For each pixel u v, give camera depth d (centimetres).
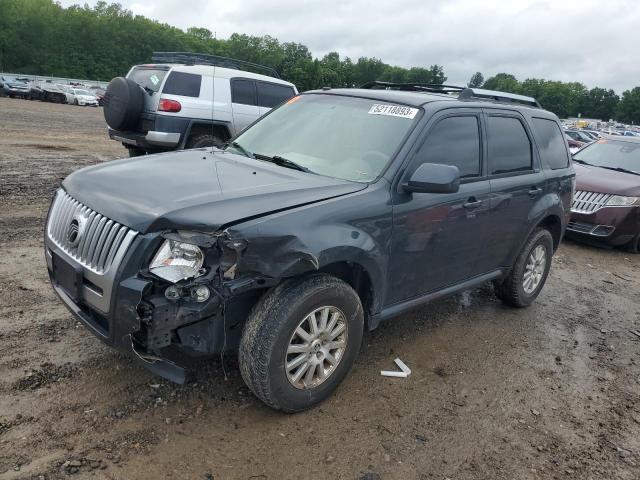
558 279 685
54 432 290
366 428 327
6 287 458
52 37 8419
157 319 270
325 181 354
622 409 387
